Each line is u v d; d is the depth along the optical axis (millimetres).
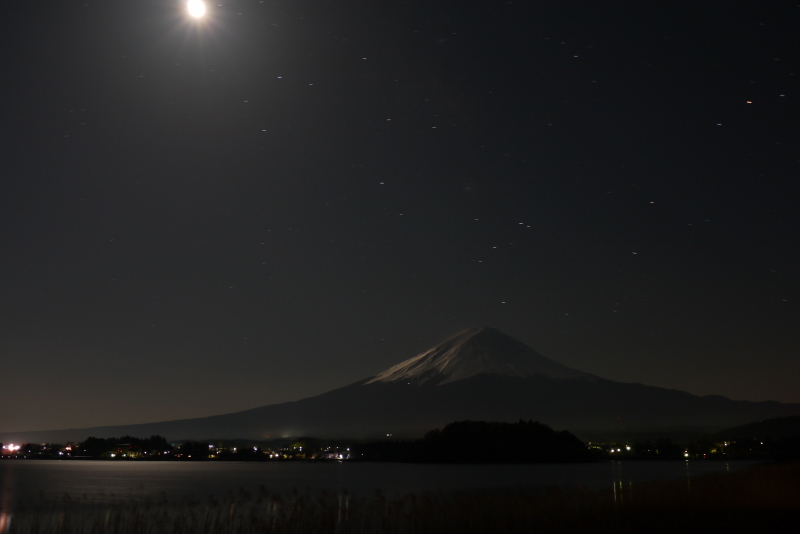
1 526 25875
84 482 85562
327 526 21047
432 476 93062
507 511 23000
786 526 20859
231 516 22438
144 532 23062
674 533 19938
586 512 23656
